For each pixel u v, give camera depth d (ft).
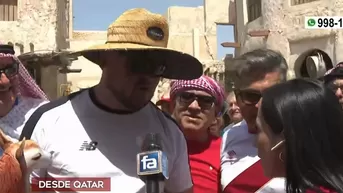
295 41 51.55
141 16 7.83
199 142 12.12
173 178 8.96
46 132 8.04
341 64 15.08
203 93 11.74
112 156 7.97
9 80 12.12
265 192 7.51
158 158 7.14
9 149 7.72
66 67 44.50
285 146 6.44
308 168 6.23
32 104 13.03
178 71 8.70
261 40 55.57
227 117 20.88
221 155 11.81
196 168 11.78
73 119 8.11
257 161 10.86
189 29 83.35
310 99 6.42
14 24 47.96
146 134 7.88
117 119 8.18
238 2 63.00
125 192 7.84
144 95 8.11
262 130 6.93
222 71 63.21
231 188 11.03
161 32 7.94
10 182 7.45
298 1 51.96
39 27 48.70
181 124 11.96
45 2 48.93
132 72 7.83
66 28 59.52
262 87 10.58
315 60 47.70
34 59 42.78
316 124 6.30
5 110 12.26
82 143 7.96
